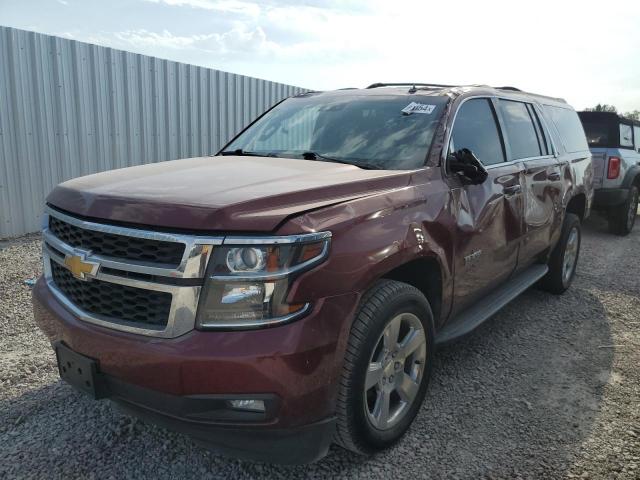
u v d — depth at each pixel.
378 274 2.62
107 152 8.50
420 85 4.41
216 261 2.26
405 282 3.20
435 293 3.35
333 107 4.19
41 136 7.64
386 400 2.84
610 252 8.38
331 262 2.41
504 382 3.81
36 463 2.78
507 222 4.11
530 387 3.75
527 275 5.05
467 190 3.57
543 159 5.10
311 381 2.32
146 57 8.87
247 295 2.25
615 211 9.71
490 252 3.88
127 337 2.37
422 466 2.84
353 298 2.48
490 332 4.76
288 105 4.61
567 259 5.90
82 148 8.16
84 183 2.90
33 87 7.46
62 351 2.62
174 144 9.57
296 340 2.26
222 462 2.85
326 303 2.38
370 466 2.83
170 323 2.28
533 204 4.63
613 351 4.41
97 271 2.46
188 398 2.24
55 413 3.23
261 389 2.22
